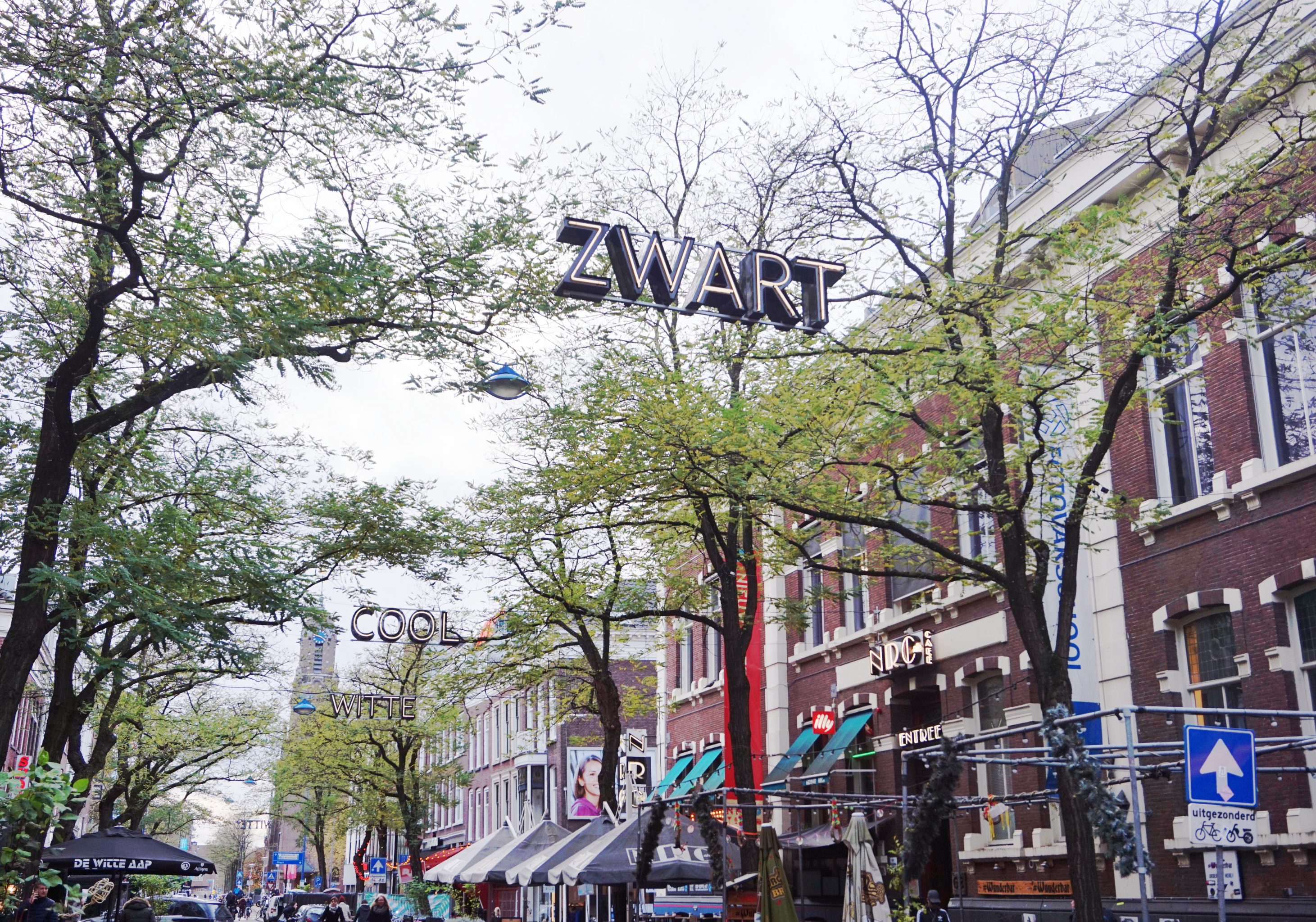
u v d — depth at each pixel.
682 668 37.75
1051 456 17.81
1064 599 14.64
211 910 35.31
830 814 24.58
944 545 21.98
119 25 13.20
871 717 26.19
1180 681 18.27
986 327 15.27
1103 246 18.14
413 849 47.09
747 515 17.83
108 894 28.88
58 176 14.40
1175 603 18.23
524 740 54.97
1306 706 16.23
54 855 20.38
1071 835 13.18
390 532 21.53
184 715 41.53
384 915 30.81
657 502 20.56
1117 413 14.59
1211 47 14.68
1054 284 18.83
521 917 32.16
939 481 17.03
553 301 16.20
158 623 15.81
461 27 13.57
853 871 14.73
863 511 16.27
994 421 15.86
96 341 14.84
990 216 22.66
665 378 17.70
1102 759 11.91
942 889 23.95
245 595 18.53
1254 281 14.13
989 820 22.27
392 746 53.19
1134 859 9.31
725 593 19.94
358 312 15.70
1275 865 16.06
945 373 14.87
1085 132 19.97
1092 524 19.98
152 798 43.25
